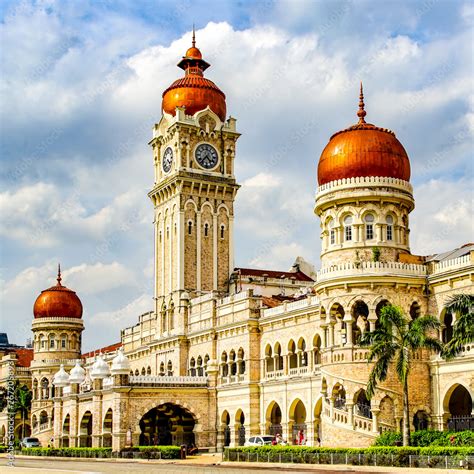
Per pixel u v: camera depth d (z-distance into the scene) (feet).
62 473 200.13
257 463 234.17
